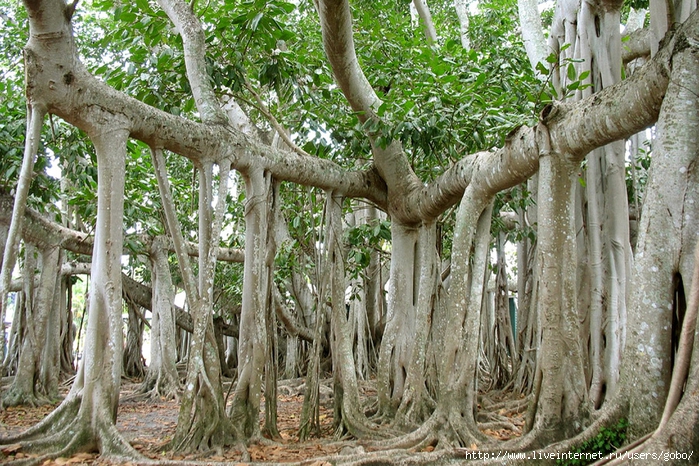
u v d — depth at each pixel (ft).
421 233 24.75
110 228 17.25
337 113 27.37
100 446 15.98
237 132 20.79
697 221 12.62
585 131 15.65
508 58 27.32
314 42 29.91
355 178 25.08
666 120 13.10
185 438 17.61
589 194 22.21
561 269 16.40
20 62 33.94
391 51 28.40
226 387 40.91
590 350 21.16
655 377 12.57
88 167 26.78
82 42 37.93
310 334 47.44
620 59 23.09
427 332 22.70
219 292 50.80
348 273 42.47
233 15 24.09
